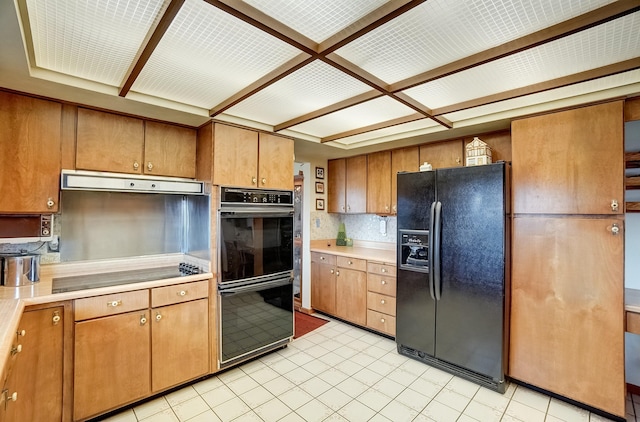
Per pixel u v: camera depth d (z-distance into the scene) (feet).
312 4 4.13
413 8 4.18
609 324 6.88
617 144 6.78
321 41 5.00
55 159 6.97
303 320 13.15
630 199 7.98
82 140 7.34
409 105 7.45
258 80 6.46
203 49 5.27
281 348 10.45
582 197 7.18
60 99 6.97
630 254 7.99
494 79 6.42
